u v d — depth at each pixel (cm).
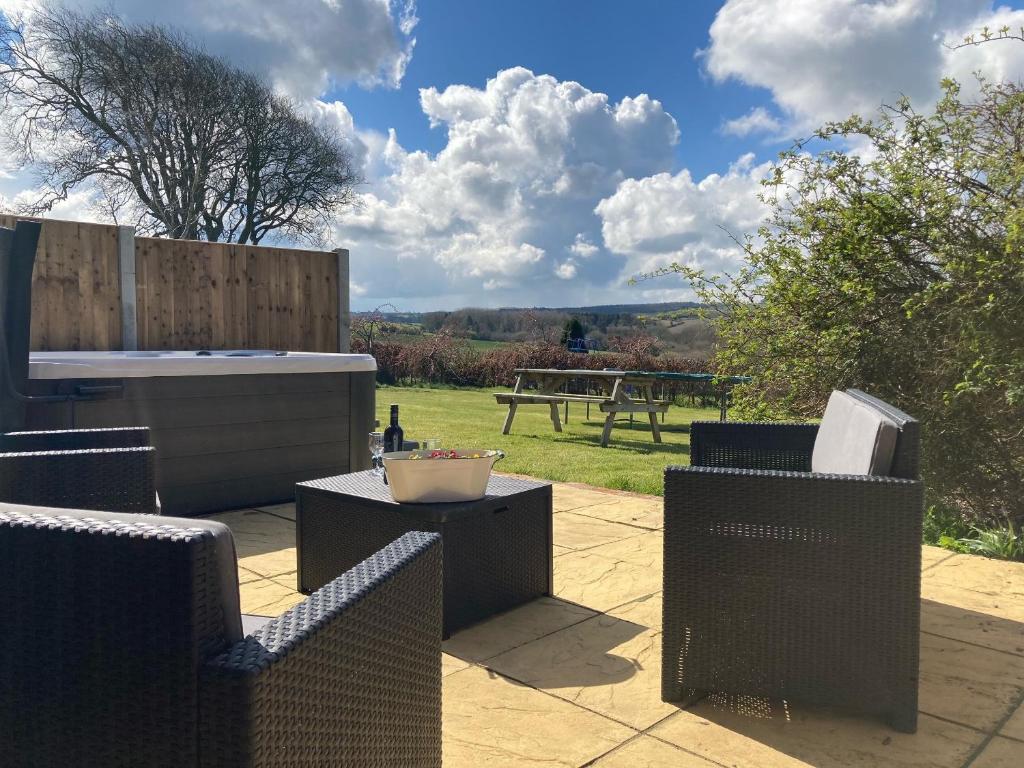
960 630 233
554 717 177
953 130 359
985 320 341
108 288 495
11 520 80
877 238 379
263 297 574
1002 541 319
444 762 157
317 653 86
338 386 436
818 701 176
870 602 171
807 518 174
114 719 77
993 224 348
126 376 350
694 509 182
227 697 73
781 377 428
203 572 75
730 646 181
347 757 94
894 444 175
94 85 1549
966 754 163
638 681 197
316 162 1803
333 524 249
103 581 76
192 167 1666
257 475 403
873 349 385
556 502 418
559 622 238
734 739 169
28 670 80
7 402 297
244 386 395
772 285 416
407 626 114
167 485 368
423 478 227
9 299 295
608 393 1020
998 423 357
